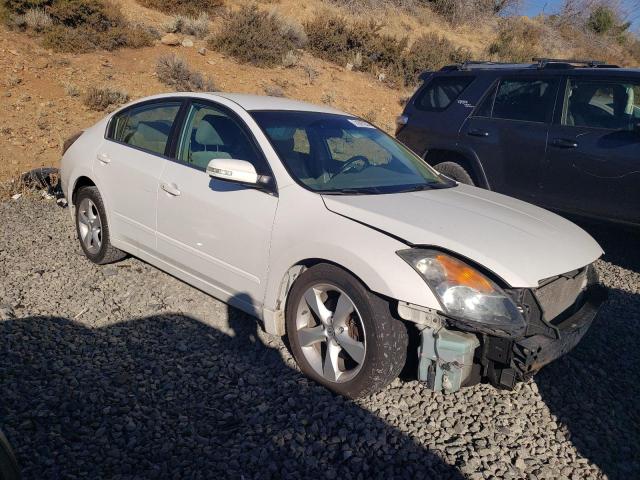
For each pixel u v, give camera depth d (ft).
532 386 12.23
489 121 22.20
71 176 17.84
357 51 54.24
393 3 76.59
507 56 70.59
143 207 15.11
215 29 50.90
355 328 11.00
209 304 15.07
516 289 10.07
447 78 24.41
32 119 32.83
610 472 9.84
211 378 11.80
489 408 11.34
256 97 15.33
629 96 19.17
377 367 10.45
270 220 12.11
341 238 10.89
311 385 11.60
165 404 10.89
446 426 10.61
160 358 12.44
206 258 13.53
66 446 9.51
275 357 12.68
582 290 12.41
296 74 48.26
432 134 23.98
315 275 11.30
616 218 19.01
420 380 10.49
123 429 10.08
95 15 42.70
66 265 17.24
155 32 46.52
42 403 10.54
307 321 11.87
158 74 40.75
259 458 9.50
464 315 9.83
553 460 10.00
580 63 21.39
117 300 15.14
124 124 16.88
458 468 9.52
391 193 12.67
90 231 17.37
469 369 10.27
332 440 9.97
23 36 40.73
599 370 13.06
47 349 12.50
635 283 18.54
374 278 10.25
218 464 9.34
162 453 9.53
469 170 23.04
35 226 20.63
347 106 45.96
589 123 19.72
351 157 13.97
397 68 53.72
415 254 10.30
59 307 14.55
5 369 11.53
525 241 11.10
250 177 12.17
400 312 10.28
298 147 13.30
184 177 14.07
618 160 18.58
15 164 28.66
